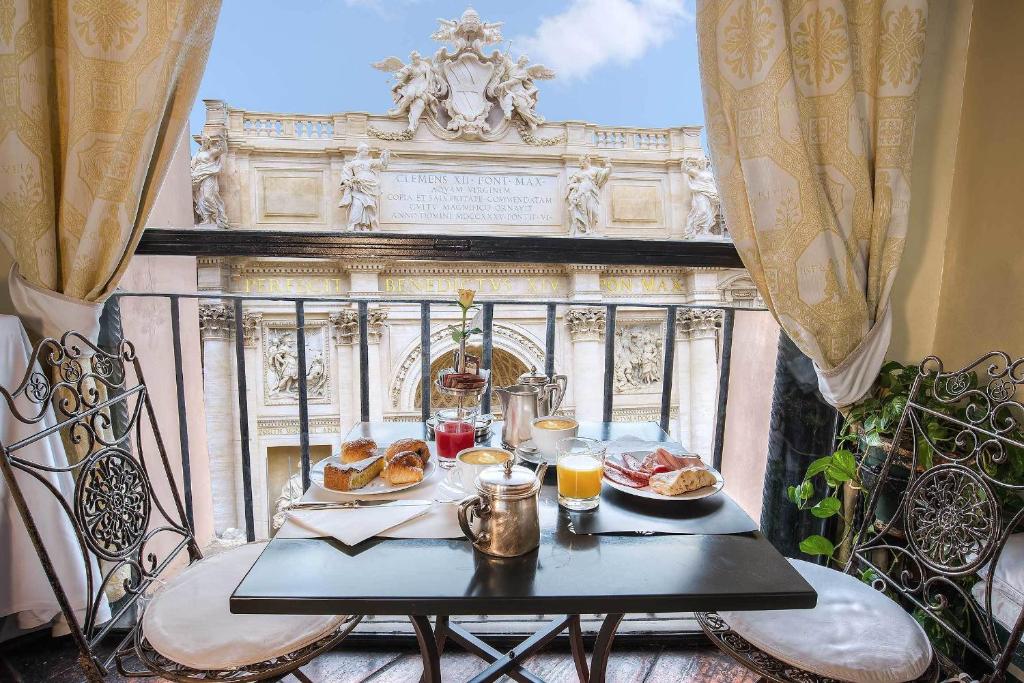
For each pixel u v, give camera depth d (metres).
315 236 1.33
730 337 1.49
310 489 0.86
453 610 0.60
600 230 12.05
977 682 0.85
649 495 0.83
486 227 12.00
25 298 1.18
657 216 12.38
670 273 12.31
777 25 1.13
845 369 1.27
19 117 1.12
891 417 1.22
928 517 0.98
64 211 1.16
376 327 11.43
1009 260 1.31
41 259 1.17
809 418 1.51
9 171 1.14
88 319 1.20
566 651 1.30
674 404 12.53
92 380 1.33
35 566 1.15
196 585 0.95
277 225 11.34
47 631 1.28
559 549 0.71
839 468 1.32
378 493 0.83
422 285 11.70
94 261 1.17
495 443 1.08
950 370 1.48
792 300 1.22
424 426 1.22
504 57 11.77
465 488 0.83
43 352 1.23
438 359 11.95
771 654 0.84
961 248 1.45
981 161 1.39
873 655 0.81
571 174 12.07
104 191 1.13
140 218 1.21
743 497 2.17
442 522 0.77
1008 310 1.32
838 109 1.20
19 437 1.13
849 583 1.01
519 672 1.03
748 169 1.20
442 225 11.88
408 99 11.36
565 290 12.20
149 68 1.11
